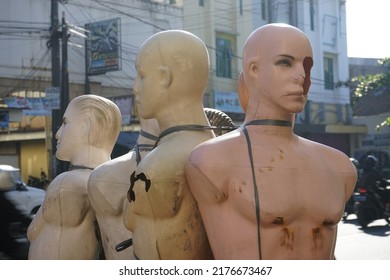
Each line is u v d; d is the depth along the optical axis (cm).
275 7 2075
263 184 202
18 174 973
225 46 1958
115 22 1530
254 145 210
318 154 221
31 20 1545
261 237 201
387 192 1037
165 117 244
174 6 1823
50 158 1622
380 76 2159
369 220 1038
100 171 271
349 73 2670
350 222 1152
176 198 221
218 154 207
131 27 1716
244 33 2000
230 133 219
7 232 674
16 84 1534
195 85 244
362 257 705
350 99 2369
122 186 263
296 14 2092
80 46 1584
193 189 215
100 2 1655
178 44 242
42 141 1783
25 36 1545
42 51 1573
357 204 1054
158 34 249
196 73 243
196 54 243
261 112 217
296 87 210
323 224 211
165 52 241
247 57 221
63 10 1588
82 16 1627
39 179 1656
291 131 220
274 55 212
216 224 208
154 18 1769
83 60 1631
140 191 223
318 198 209
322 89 2173
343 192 221
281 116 215
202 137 241
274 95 212
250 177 203
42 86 1575
